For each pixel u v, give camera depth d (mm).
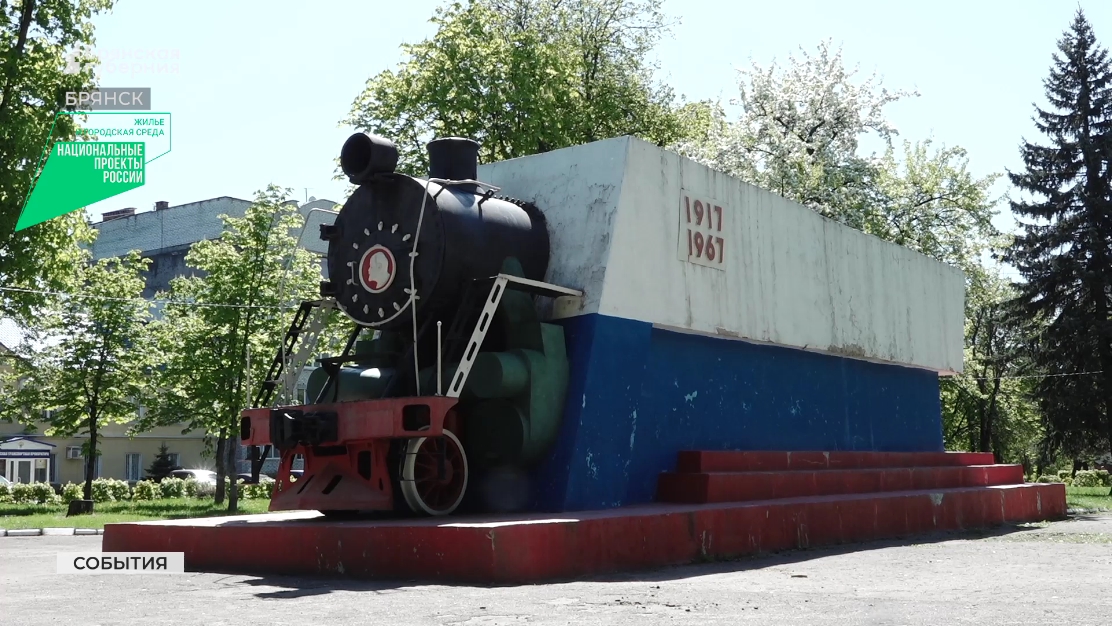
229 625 6527
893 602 7488
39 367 32000
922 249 32812
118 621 6773
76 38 24469
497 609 7207
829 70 33062
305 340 12539
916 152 34688
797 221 16250
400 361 11398
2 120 23078
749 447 14844
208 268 31172
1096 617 6676
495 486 11719
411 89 28297
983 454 20734
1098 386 37844
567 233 12844
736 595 7953
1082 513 22922
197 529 10727
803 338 15992
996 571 10016
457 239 11539
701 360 14133
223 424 30281
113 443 55406
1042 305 39156
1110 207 38031
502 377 11320
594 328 12227
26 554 14242
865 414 17969
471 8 29188
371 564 9422
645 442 12898
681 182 13750
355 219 12211
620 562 10141
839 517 13656
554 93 29484
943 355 20562
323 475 11195
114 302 32531
